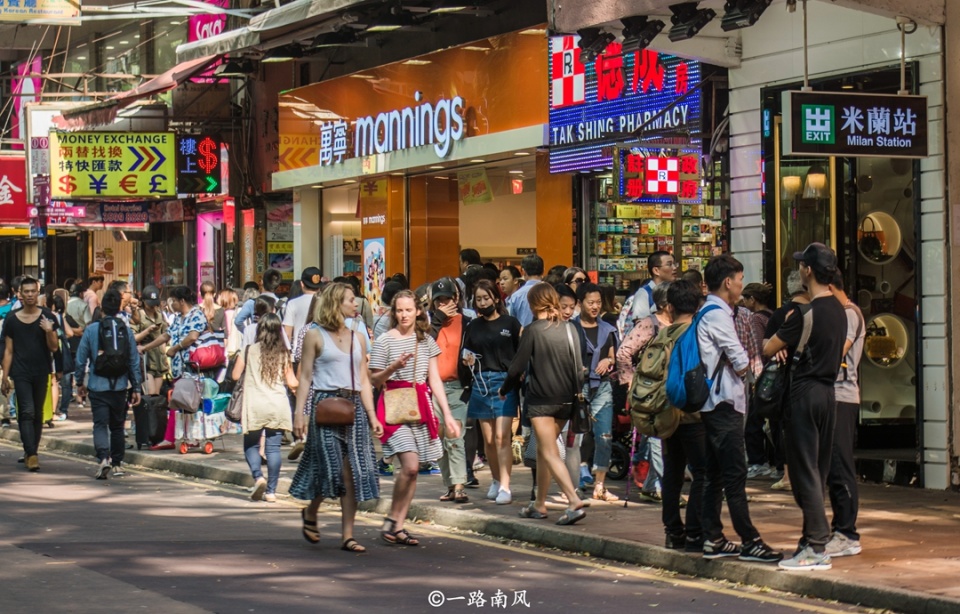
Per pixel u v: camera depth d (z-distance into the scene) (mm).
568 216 19734
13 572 9914
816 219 15461
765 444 15148
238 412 14797
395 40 24391
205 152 28547
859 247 15125
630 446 14906
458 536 12188
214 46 23672
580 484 14000
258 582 9711
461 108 21516
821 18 15062
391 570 10320
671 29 14742
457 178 23453
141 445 18953
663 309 12648
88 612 8578
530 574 10234
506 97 20562
